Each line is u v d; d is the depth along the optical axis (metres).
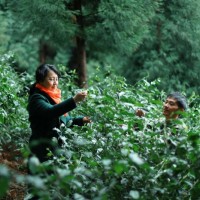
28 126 5.91
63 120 4.30
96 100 4.55
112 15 8.37
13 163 5.94
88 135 3.85
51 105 4.07
